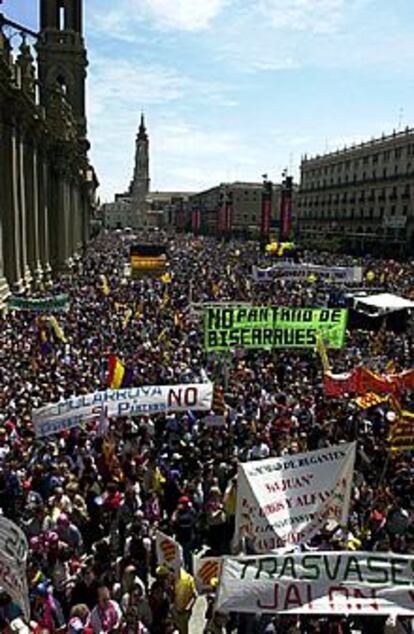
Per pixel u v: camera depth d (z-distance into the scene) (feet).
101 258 258.37
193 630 34.40
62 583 31.89
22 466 43.37
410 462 47.83
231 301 117.08
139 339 87.20
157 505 40.24
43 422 45.06
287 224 287.89
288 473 30.42
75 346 82.23
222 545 39.04
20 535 23.80
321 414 57.47
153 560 35.24
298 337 67.51
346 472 31.09
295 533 29.91
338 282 135.85
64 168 208.95
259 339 67.10
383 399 55.62
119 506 39.06
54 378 63.62
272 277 136.15
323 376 65.31
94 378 65.41
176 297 124.57
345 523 31.50
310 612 23.32
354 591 23.54
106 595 27.63
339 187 428.97
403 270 197.26
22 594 23.15
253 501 29.63
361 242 360.89
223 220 436.76
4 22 122.21
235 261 209.77
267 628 29.25
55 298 88.79
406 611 23.29
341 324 68.28
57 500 37.63
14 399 56.18
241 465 30.12
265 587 23.66
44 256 179.73
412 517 37.88
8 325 94.79
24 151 153.48
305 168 498.69
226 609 23.63
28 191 158.51
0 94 121.08
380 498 40.40
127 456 45.70
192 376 66.64
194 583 30.94
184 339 88.63
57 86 220.43
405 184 344.49
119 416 50.03
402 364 78.18
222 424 50.85
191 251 289.53
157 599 29.19
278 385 67.15
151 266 148.77
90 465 42.01
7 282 128.36
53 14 272.51
